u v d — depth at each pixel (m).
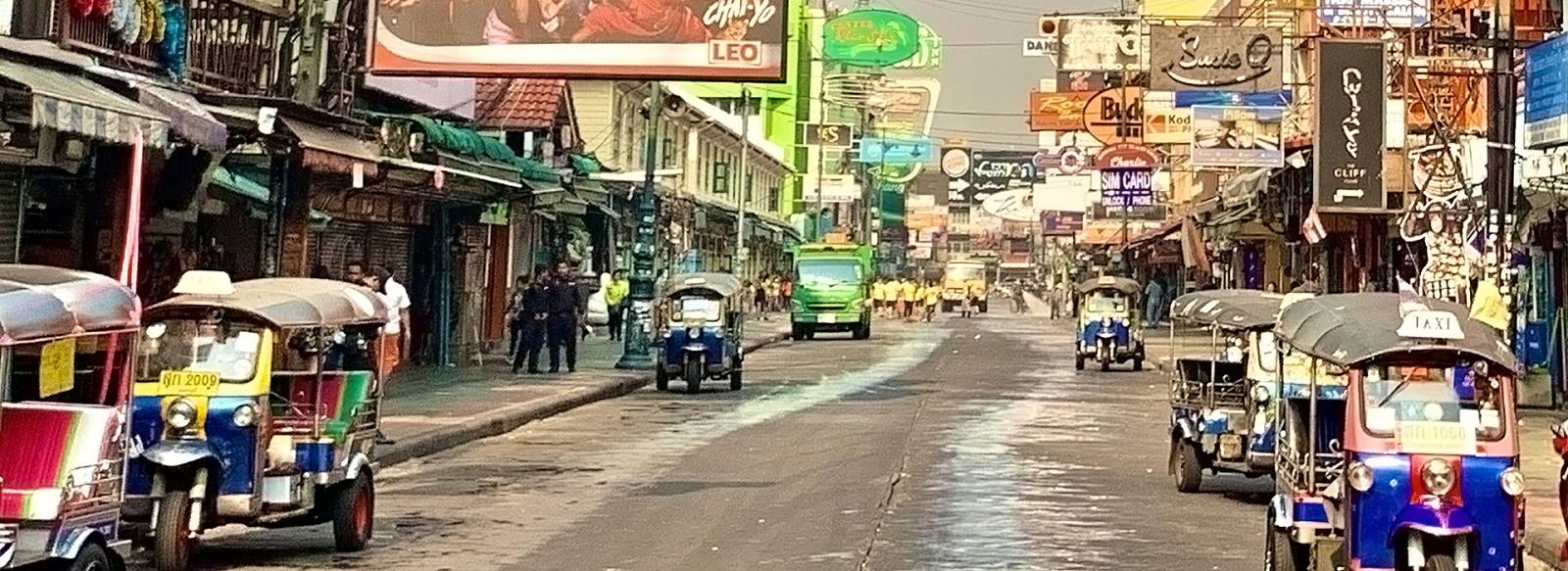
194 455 11.58
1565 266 27.30
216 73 22.05
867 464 19.52
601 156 50.06
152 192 20.05
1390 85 27.17
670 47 24.50
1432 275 25.09
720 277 32.88
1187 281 60.72
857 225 100.75
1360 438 10.44
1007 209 112.94
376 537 13.92
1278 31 29.05
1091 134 39.28
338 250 29.34
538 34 24.58
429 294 34.19
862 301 57.16
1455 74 25.69
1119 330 39.97
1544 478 18.44
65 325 9.03
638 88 52.66
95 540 9.35
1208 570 12.70
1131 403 30.12
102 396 9.91
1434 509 10.18
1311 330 11.40
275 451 12.40
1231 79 28.98
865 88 102.44
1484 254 23.45
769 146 78.31
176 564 11.49
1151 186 47.91
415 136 24.92
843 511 15.54
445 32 24.59
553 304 33.19
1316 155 26.33
